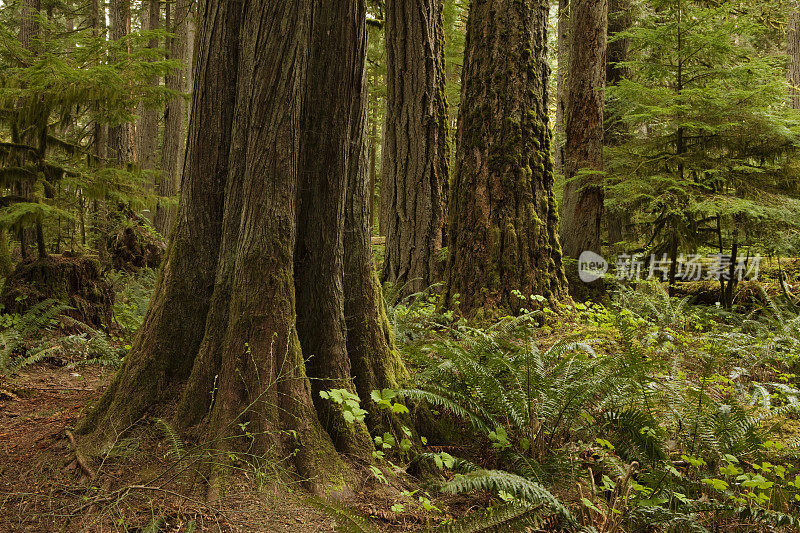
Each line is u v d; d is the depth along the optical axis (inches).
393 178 345.1
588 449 136.9
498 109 282.4
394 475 130.1
